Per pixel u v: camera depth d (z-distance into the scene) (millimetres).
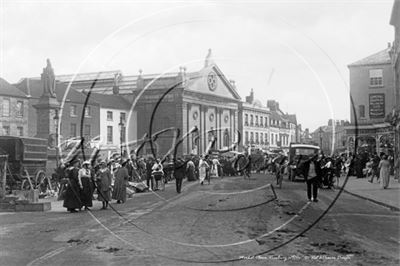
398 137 27281
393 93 36188
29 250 8008
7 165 18469
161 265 6879
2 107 45375
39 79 53094
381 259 7234
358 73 36594
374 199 15672
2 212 14250
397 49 29562
